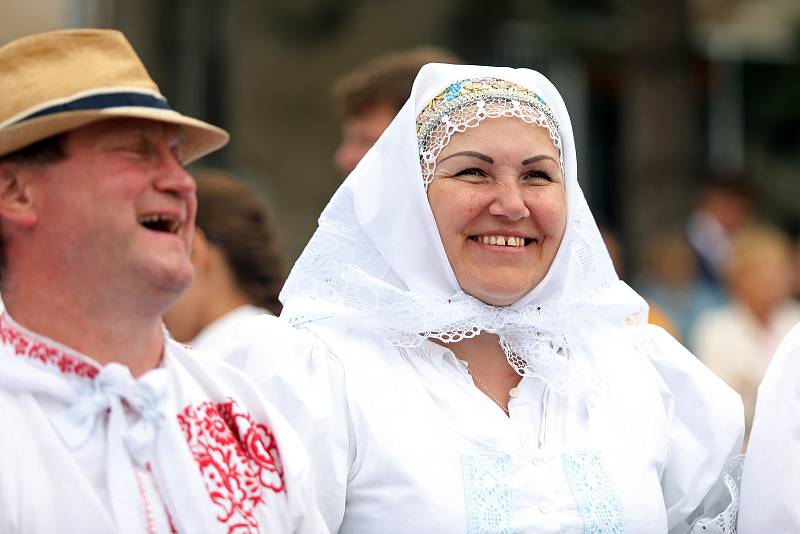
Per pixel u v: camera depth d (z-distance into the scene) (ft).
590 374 30.35
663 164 97.91
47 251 22.70
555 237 29.91
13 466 21.66
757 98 117.29
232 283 39.73
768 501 30.17
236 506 23.48
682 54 99.45
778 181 117.80
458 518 27.32
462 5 95.96
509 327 30.19
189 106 86.84
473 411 28.86
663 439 30.53
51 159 22.61
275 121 88.79
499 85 30.14
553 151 30.19
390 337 29.50
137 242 22.72
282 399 28.17
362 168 30.58
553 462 28.71
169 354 24.16
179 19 85.71
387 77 40.34
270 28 88.99
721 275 75.05
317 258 30.58
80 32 23.08
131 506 22.31
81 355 22.70
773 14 117.29
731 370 62.49
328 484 27.45
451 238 29.40
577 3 103.14
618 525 28.30
